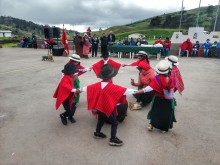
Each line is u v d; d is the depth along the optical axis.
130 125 4.74
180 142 4.07
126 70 11.28
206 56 18.16
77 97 5.82
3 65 12.40
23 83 8.29
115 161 3.47
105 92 3.66
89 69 5.66
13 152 3.69
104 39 16.42
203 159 3.56
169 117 4.18
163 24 165.12
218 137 4.29
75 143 3.99
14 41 37.78
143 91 3.93
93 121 4.92
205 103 6.29
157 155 3.65
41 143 3.98
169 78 3.99
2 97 6.57
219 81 9.13
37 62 13.57
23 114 5.30
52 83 8.30
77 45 15.88
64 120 4.67
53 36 17.34
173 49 19.36
